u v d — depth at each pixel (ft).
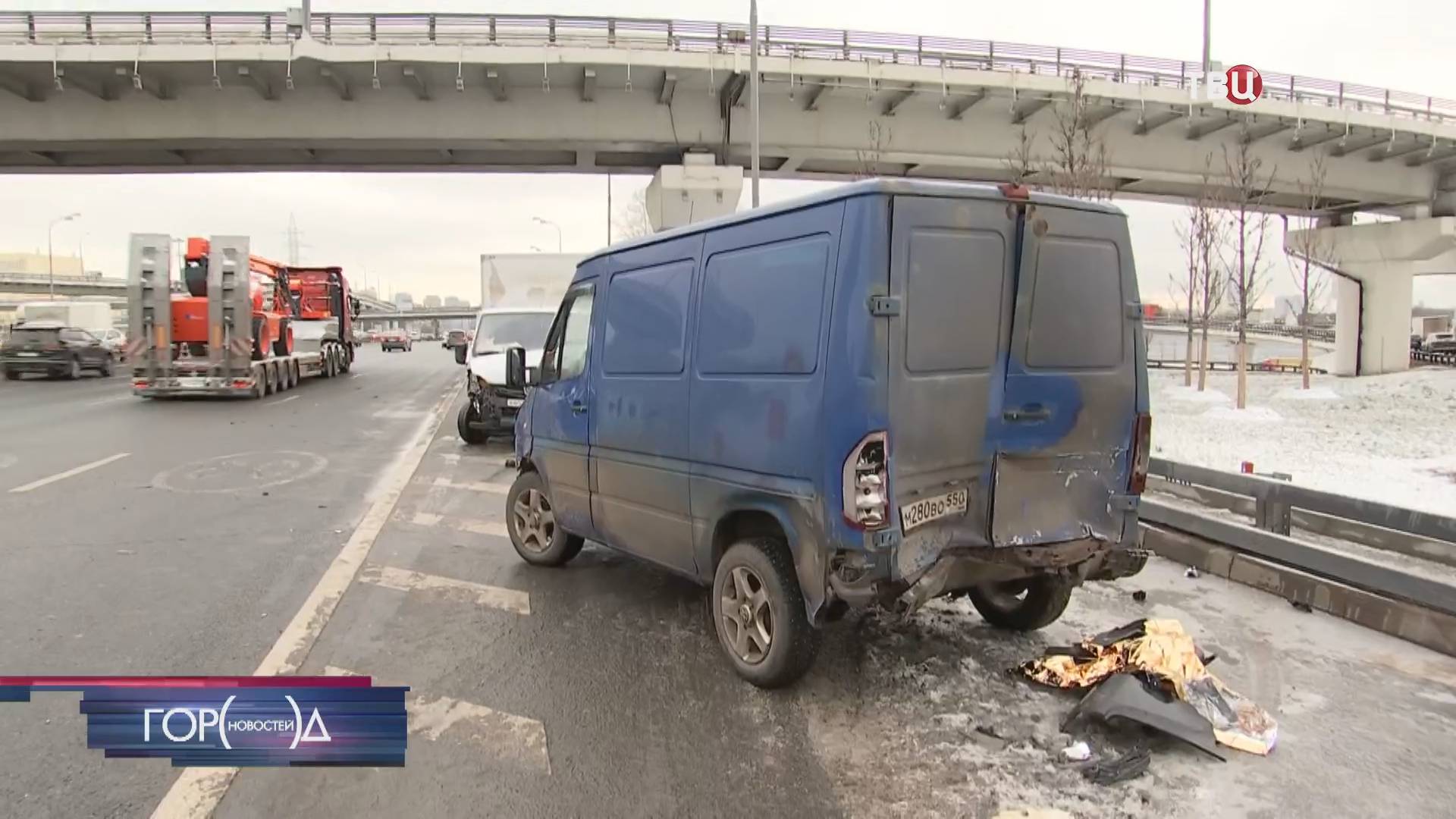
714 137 81.20
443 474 34.55
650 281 16.17
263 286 74.54
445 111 77.97
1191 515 20.70
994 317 13.01
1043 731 12.26
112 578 19.70
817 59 74.23
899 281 11.93
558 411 19.10
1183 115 80.59
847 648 15.49
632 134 80.48
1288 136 88.53
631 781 11.02
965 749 11.78
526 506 20.98
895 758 11.55
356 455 39.29
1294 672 14.48
